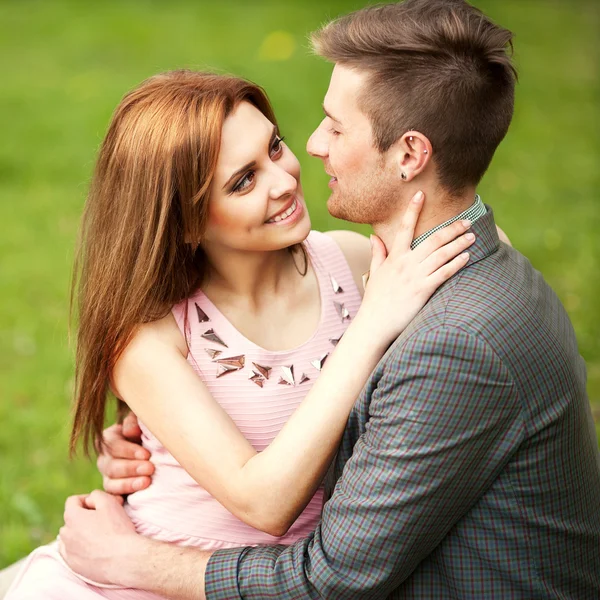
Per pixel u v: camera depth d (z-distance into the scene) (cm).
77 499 312
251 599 264
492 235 267
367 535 244
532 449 245
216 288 303
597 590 270
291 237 284
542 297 267
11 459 532
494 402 238
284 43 1310
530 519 250
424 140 256
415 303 259
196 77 282
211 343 296
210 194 277
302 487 261
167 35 1384
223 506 290
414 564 251
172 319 296
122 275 285
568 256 741
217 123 269
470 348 236
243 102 280
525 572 253
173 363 287
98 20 1479
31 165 967
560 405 248
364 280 284
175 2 1575
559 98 1115
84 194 334
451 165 261
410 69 256
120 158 280
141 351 288
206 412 280
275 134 287
